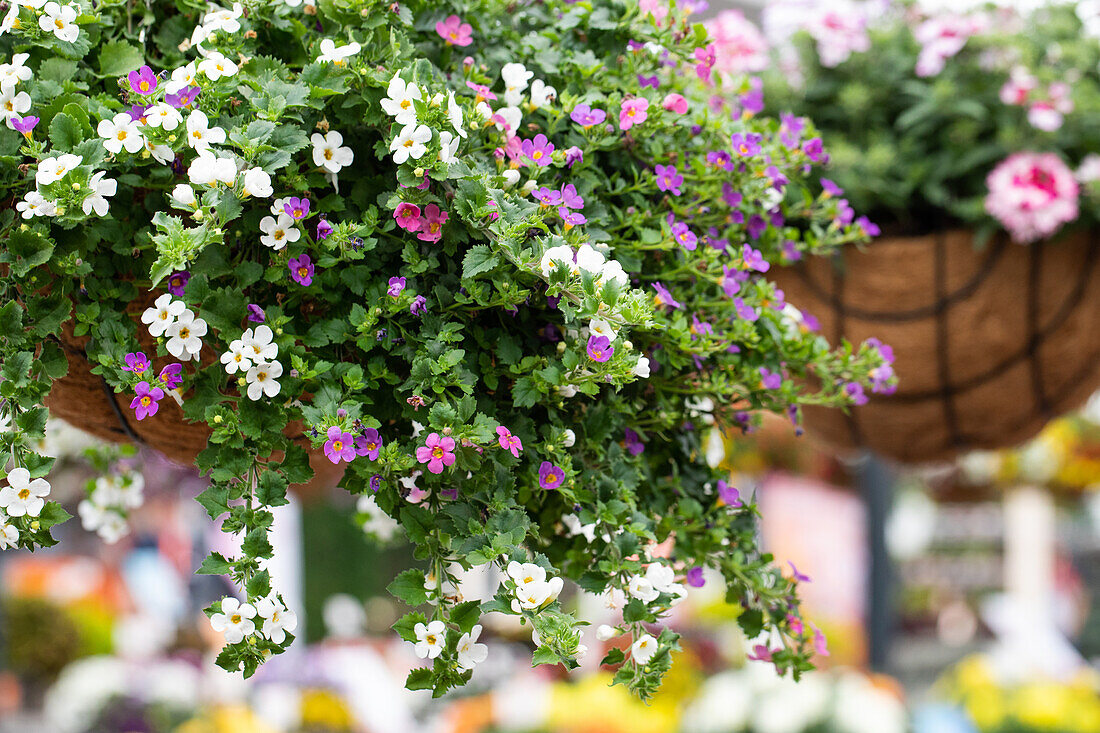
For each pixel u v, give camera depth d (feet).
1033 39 5.42
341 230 2.79
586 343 2.80
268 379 2.73
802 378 4.02
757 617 3.59
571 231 2.91
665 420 3.40
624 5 3.46
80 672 14.69
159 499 15.85
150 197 2.94
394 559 16.83
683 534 3.60
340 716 13.19
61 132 2.68
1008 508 20.21
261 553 2.71
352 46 2.79
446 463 2.65
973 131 4.96
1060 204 4.49
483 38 3.44
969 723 13.05
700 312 3.51
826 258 4.79
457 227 2.83
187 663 14.99
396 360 2.98
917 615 23.54
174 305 2.64
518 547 2.66
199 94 2.81
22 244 2.68
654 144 3.43
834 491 16.70
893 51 5.30
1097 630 22.07
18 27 2.79
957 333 4.77
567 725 11.82
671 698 13.28
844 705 11.44
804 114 5.38
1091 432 14.46
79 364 3.25
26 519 2.66
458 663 2.67
